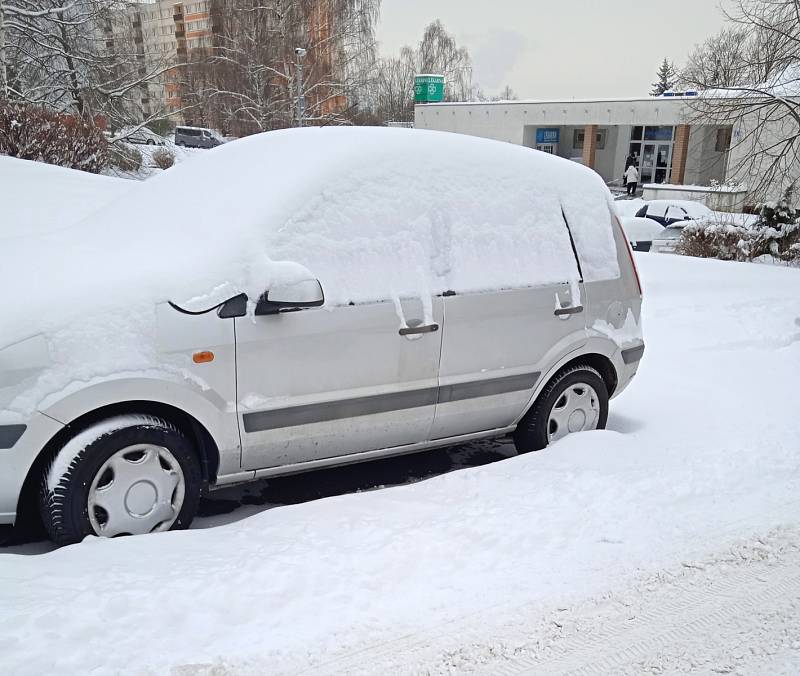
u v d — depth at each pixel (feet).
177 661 7.91
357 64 125.08
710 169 126.93
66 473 10.13
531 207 14.76
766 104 55.21
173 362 10.68
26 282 10.72
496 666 8.54
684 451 15.24
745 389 20.53
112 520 10.66
